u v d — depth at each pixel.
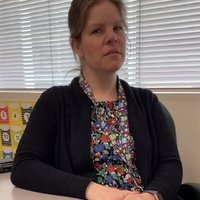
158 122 1.03
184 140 1.33
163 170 0.93
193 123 1.30
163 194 0.83
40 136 0.94
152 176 0.98
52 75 1.73
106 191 0.77
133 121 0.98
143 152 0.96
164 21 1.38
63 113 0.98
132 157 0.96
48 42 1.71
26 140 0.93
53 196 0.79
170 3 1.35
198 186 1.00
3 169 1.07
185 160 1.34
